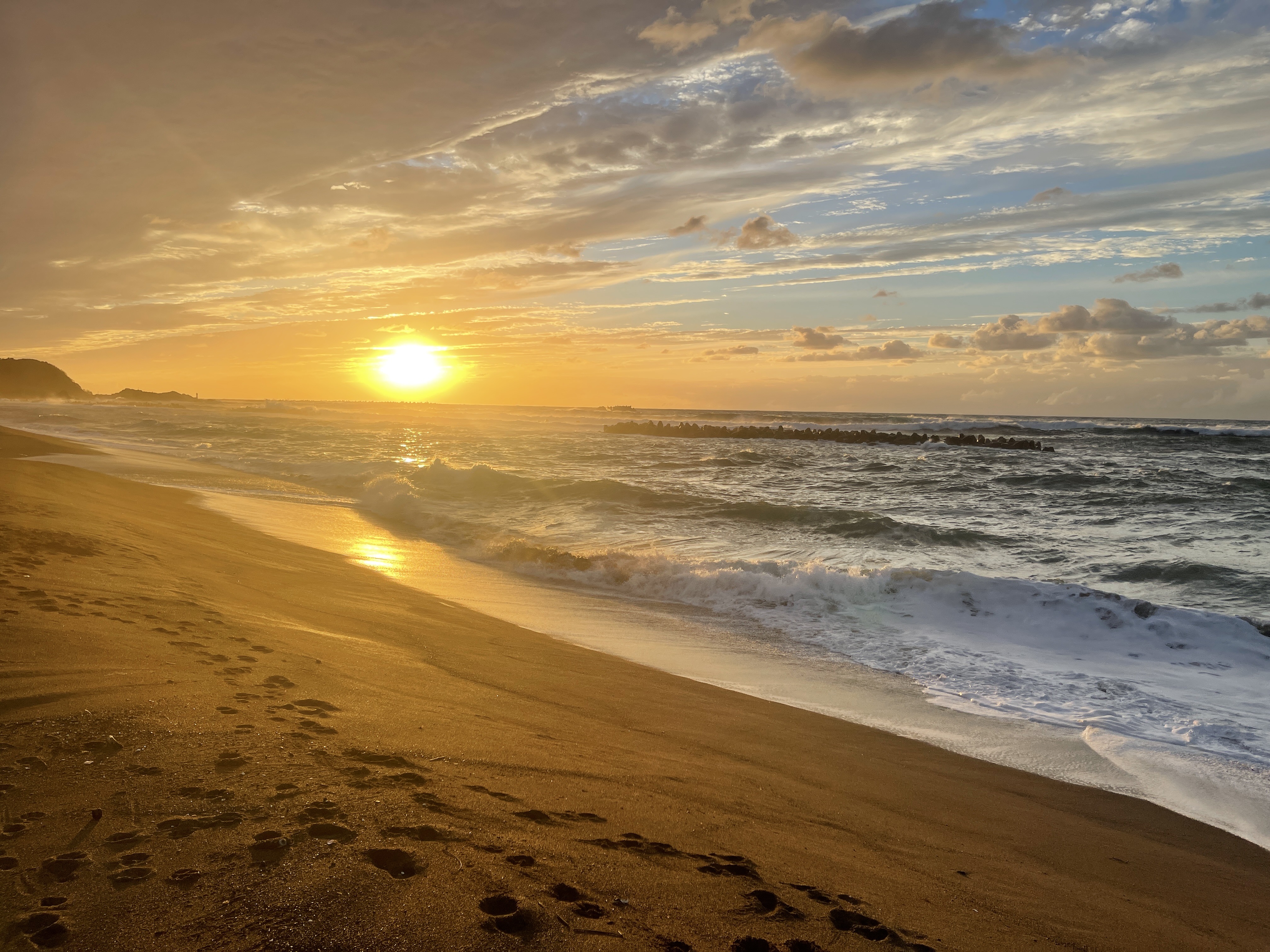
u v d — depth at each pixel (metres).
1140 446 50.88
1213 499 21.83
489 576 12.04
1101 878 3.82
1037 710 6.79
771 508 17.88
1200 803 4.97
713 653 8.39
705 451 42.44
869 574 10.97
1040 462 37.84
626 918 2.48
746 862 3.22
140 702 4.03
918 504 21.77
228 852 2.55
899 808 4.50
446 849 2.73
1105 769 5.50
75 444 31.17
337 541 14.22
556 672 6.98
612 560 12.28
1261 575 12.20
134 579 7.56
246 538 13.19
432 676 6.07
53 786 3.00
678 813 3.74
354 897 2.32
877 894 3.16
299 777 3.30
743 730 5.82
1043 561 13.66
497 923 2.27
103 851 2.52
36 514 10.77
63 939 2.03
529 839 3.00
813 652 8.55
